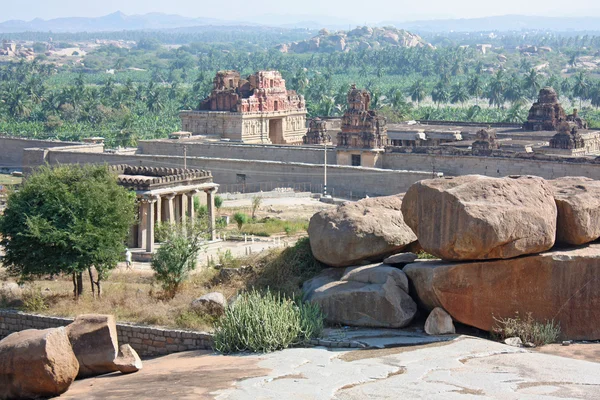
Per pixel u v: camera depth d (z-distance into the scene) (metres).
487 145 106.81
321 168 105.38
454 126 147.25
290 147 119.56
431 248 30.12
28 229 43.16
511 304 29.95
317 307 32.31
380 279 32.41
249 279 38.97
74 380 31.23
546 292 29.80
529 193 29.78
